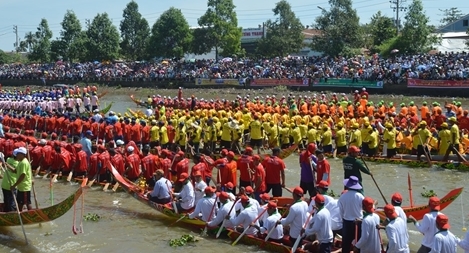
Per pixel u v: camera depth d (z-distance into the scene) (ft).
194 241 49.49
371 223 36.68
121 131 93.15
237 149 87.10
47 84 267.18
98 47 304.91
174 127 92.79
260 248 46.14
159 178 57.52
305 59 223.10
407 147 83.05
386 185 69.21
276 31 263.49
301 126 89.61
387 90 173.78
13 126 117.19
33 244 50.44
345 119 95.50
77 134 103.14
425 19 206.39
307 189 55.57
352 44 230.07
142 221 57.11
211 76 225.35
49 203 64.18
